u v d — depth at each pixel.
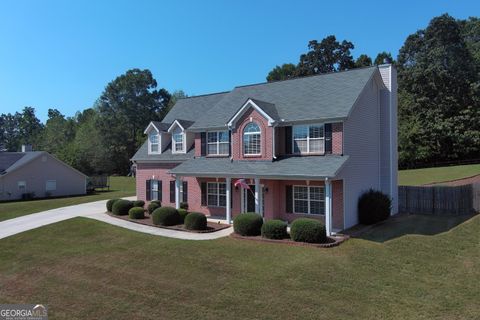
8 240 22.38
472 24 76.44
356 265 15.94
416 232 21.75
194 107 35.59
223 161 26.42
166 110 92.44
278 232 19.56
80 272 16.14
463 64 62.28
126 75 88.12
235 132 25.72
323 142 22.88
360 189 24.17
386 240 19.78
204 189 28.19
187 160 29.00
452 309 12.13
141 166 33.94
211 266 15.91
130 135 87.38
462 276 15.26
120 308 12.43
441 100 61.59
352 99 23.12
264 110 24.30
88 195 49.75
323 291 13.30
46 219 28.38
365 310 11.92
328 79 26.88
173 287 13.91
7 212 33.72
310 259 16.47
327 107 23.31
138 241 20.25
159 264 16.47
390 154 27.19
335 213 22.28
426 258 17.36
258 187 22.84
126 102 86.81
